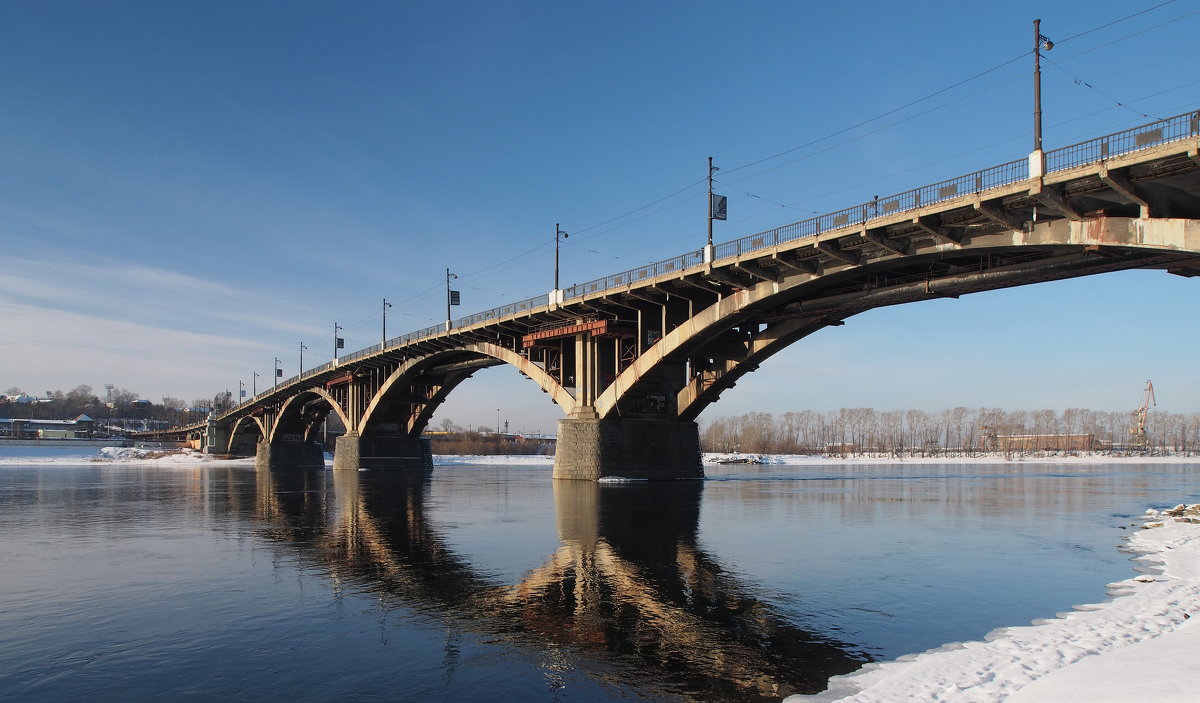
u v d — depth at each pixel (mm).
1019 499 44875
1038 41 27969
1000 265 34625
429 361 78250
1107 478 75688
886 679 10312
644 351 51344
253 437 161250
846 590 17344
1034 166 27844
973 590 17344
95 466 123375
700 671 11586
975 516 33969
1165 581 17750
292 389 114125
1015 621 14438
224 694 10836
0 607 16031
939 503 41406
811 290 40750
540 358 63500
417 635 13758
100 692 10938
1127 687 8875
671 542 25062
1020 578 18781
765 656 12320
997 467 113938
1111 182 25547
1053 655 11391
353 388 97312
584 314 55750
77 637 13734
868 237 34250
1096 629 12969
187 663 12250
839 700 9711
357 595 17016
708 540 25562
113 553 23406
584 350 56281
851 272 37469
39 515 35969
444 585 18031
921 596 16688
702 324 45469
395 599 16578
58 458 146375
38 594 17281
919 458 164000
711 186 43875
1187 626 12383
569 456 55469
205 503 43031
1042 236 29375
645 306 51625
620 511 35531
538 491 50469
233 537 27078
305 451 129250
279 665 12109
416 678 11445
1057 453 179500
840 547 23953
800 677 11258
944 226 32281
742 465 122688
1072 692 8922
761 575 19203
